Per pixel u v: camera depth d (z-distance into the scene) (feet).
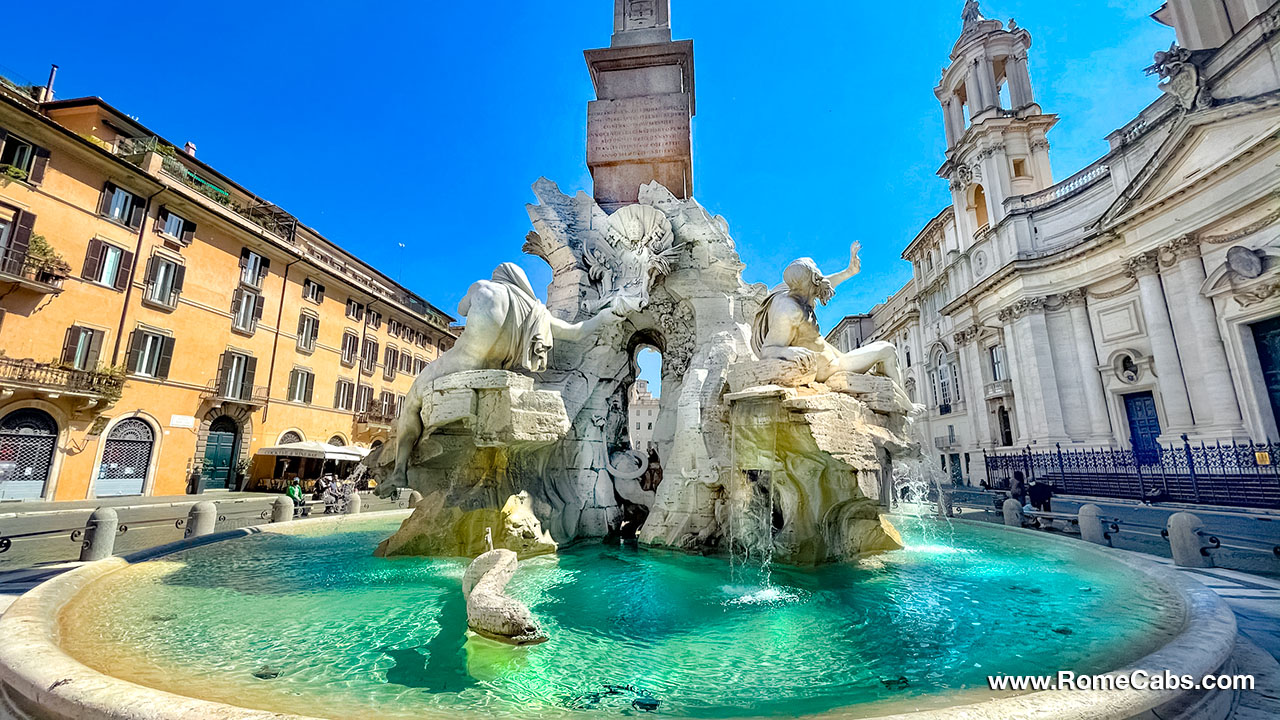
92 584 16.02
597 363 26.96
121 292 70.38
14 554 26.03
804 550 19.57
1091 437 87.25
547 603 14.76
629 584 16.89
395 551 20.84
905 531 28.84
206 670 9.93
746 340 25.21
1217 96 68.69
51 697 7.61
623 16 35.12
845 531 21.11
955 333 118.93
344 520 30.78
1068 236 96.02
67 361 64.64
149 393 72.95
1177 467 58.13
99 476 67.51
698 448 23.56
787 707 8.55
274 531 27.27
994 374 108.06
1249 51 64.49
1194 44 75.36
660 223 27.32
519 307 20.80
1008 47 115.96
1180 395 72.95
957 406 119.34
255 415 88.17
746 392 18.47
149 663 10.23
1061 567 19.56
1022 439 94.99
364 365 112.68
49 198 63.72
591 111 32.30
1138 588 16.10
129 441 71.05
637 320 28.53
